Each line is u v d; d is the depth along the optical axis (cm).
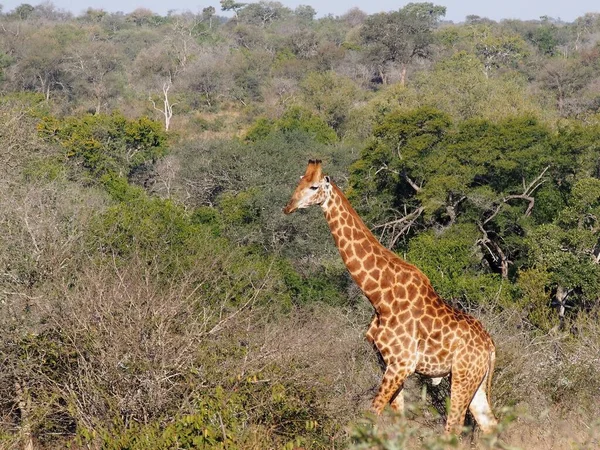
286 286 2786
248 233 3756
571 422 1272
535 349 1562
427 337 1106
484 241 3697
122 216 2038
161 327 1117
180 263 1731
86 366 1146
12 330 1253
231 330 1229
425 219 3803
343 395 1235
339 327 1666
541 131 3909
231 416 1052
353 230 1130
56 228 1537
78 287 1259
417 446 1080
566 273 2817
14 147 2356
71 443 1162
